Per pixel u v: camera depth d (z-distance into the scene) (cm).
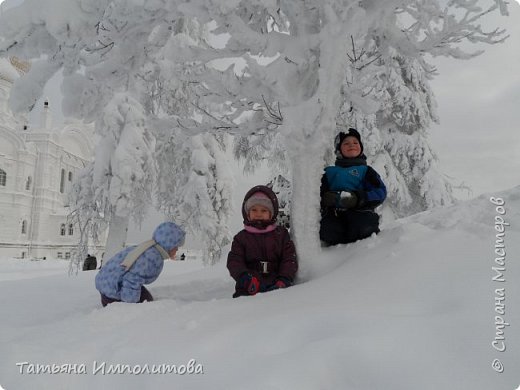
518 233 224
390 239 268
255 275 286
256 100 319
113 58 347
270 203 305
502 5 285
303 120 288
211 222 1014
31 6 278
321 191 332
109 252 917
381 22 327
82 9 274
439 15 313
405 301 177
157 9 284
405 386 125
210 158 1052
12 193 3909
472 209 279
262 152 996
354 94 333
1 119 3953
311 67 309
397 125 1164
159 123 371
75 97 399
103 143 928
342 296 199
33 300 392
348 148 333
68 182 4647
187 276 471
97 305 333
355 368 133
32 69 329
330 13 273
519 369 128
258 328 169
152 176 948
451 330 144
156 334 188
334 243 321
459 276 184
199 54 305
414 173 1134
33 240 4094
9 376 166
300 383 126
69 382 159
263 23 369
